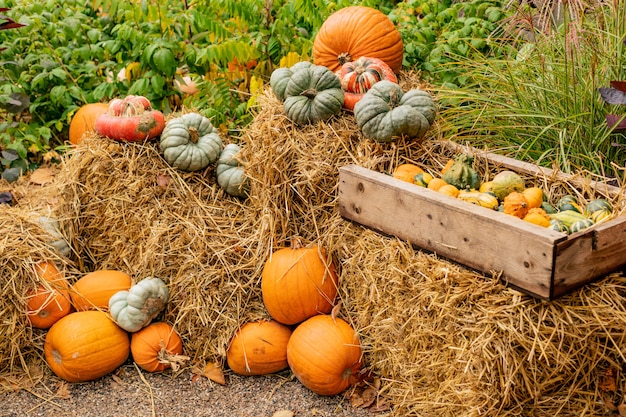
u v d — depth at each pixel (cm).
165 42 415
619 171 349
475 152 345
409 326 317
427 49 420
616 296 292
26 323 344
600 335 293
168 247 351
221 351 341
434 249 310
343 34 379
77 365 335
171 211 357
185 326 347
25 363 345
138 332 345
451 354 305
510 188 323
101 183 359
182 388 338
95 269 367
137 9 415
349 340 331
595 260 290
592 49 369
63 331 337
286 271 337
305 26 446
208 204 361
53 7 460
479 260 299
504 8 420
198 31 428
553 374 294
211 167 365
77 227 364
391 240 320
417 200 310
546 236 283
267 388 337
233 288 345
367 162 336
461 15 466
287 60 418
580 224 300
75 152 364
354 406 328
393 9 465
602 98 345
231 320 342
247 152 352
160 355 341
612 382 300
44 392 337
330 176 341
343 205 334
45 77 445
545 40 388
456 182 326
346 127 345
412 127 337
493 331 293
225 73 425
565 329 290
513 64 389
